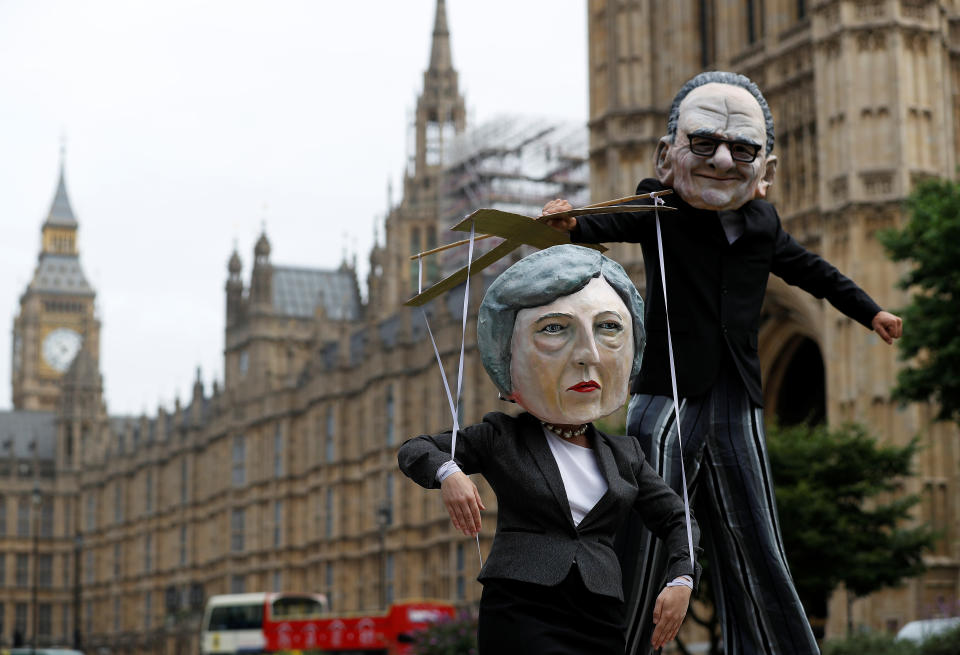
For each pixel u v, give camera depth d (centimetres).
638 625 804
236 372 11319
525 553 648
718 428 833
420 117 12862
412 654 3400
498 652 642
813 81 5122
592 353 666
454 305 8088
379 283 11062
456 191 9894
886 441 3903
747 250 845
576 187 9425
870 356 4678
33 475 14088
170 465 11288
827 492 3591
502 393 695
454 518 638
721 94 830
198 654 10000
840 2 4872
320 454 8906
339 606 8494
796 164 5191
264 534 9575
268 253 11131
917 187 3656
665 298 722
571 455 678
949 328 3297
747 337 841
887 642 3086
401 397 7950
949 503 4584
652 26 5794
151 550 11562
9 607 13712
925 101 4853
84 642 12912
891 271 4716
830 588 3631
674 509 679
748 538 825
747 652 830
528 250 7438
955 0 5134
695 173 829
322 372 8906
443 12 13175
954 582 4500
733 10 5550
